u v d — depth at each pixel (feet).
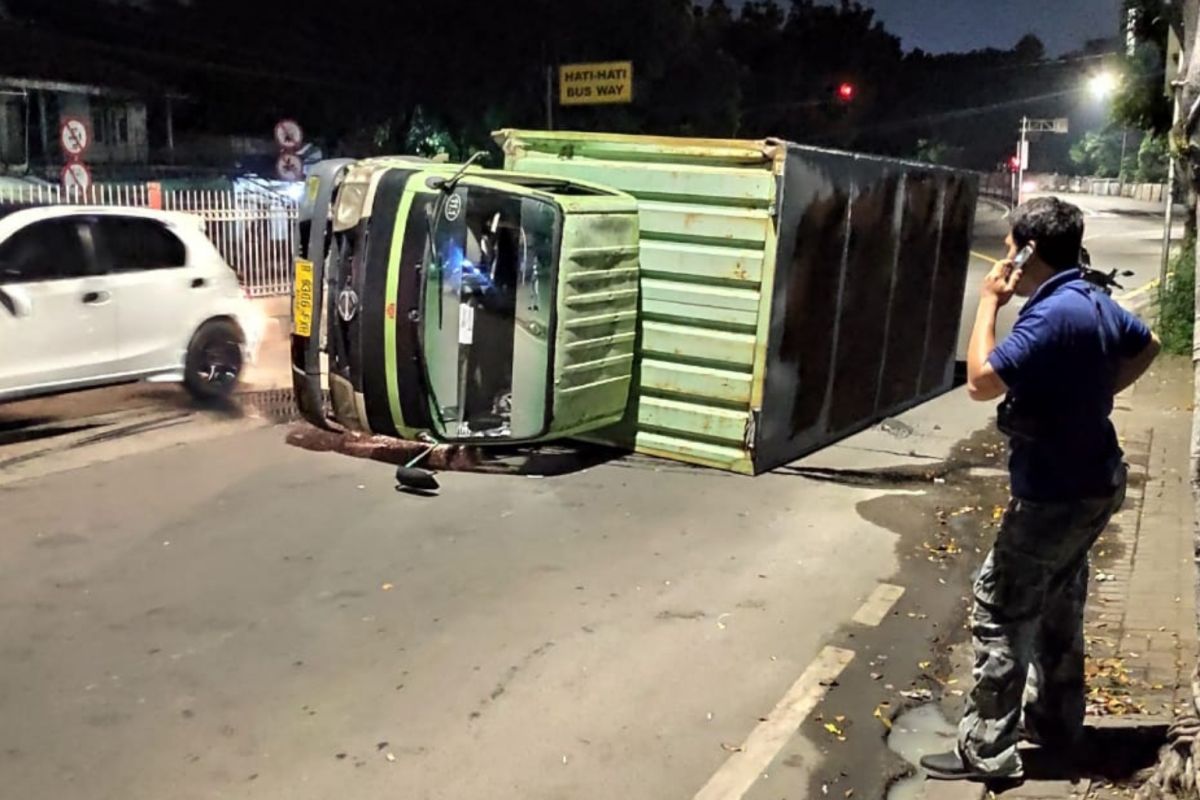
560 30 95.45
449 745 14.38
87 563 20.56
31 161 91.35
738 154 26.04
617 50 100.94
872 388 32.37
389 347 25.95
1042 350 11.27
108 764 13.85
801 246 26.91
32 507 23.75
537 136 29.14
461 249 26.53
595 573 20.48
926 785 13.01
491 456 28.30
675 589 19.79
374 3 92.84
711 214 26.68
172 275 32.71
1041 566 11.96
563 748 14.34
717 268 26.73
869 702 15.72
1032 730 13.48
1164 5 39.14
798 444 28.78
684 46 114.01
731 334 26.86
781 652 17.30
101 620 18.10
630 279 27.32
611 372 27.32
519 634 17.76
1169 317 44.09
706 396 27.40
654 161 27.53
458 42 92.63
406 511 23.86
